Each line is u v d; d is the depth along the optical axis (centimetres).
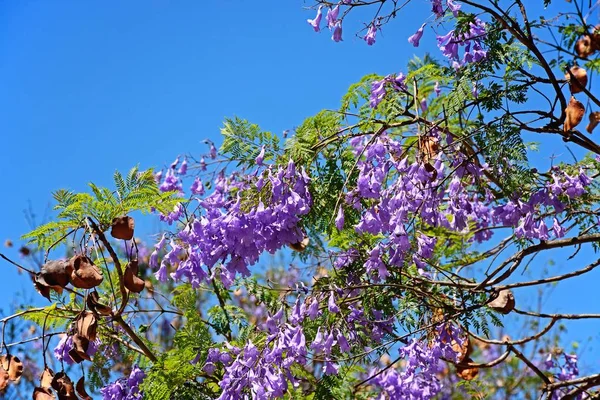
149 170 521
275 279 786
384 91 552
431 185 494
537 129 498
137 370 570
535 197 500
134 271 452
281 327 519
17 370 471
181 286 634
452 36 511
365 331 570
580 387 564
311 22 522
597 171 589
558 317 543
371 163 498
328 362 532
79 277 432
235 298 766
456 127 573
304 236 568
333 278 562
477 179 534
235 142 545
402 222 479
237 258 524
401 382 533
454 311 544
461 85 499
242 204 530
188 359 555
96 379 598
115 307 590
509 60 507
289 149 539
